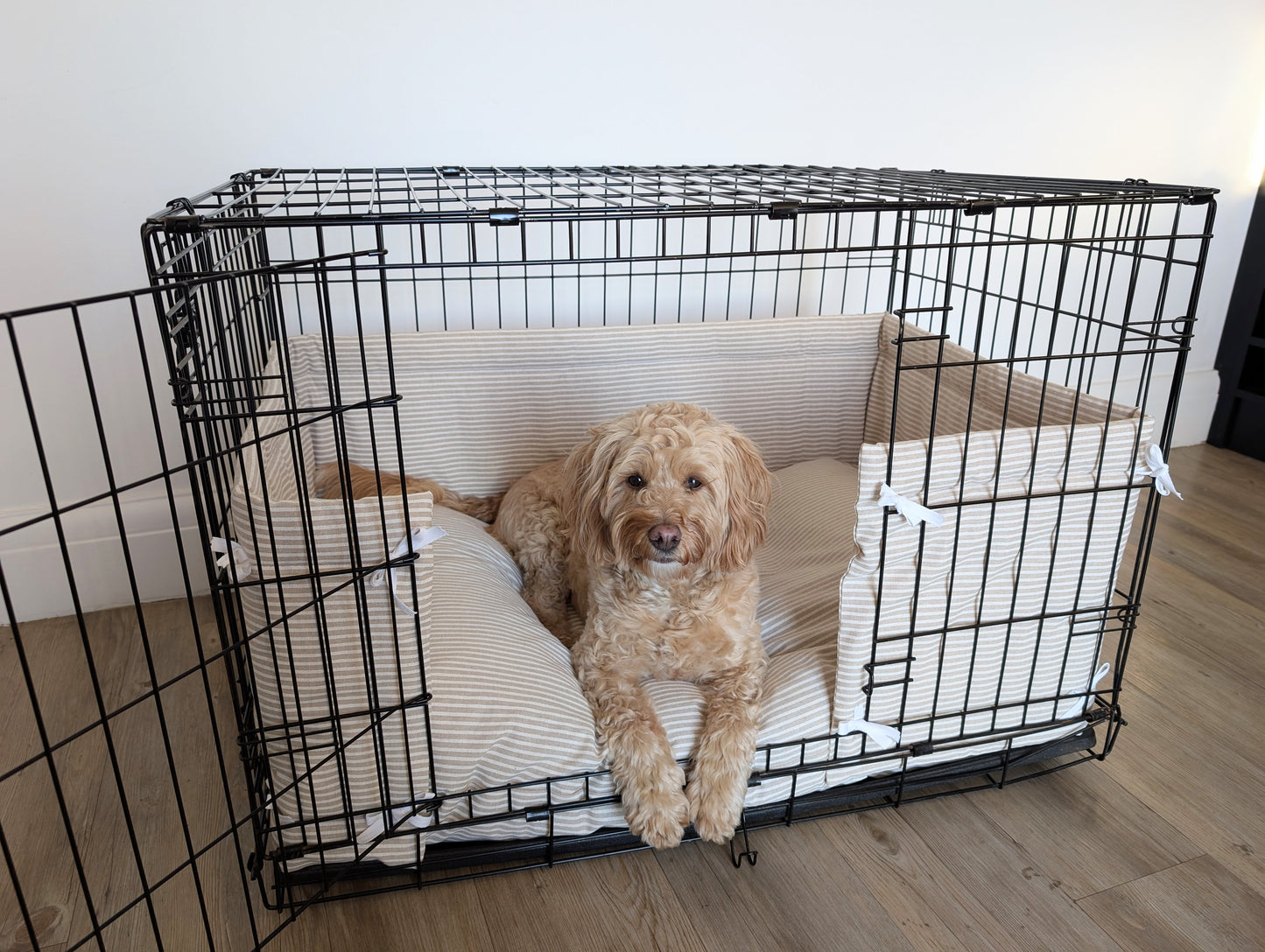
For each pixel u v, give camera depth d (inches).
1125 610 80.6
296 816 67.3
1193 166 148.3
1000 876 72.4
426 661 64.2
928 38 125.9
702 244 125.3
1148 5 135.3
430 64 106.5
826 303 135.9
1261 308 156.3
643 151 118.9
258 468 66.8
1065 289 147.6
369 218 58.5
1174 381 74.5
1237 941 66.6
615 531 75.3
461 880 71.6
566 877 72.1
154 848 73.9
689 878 71.9
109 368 104.5
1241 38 142.9
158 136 99.8
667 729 73.5
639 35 113.1
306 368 98.4
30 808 78.1
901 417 113.0
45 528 106.1
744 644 78.3
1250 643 104.5
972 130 133.5
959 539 70.4
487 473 108.5
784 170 116.0
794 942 66.2
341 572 57.9
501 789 68.4
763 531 82.5
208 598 113.7
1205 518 136.0
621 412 110.1
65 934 65.6
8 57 92.6
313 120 104.7
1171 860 74.1
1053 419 83.4
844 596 69.6
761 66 119.6
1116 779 83.7
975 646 75.0
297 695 60.2
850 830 77.3
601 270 122.1
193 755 84.9
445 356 102.5
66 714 90.6
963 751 80.6
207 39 98.3
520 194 114.0
